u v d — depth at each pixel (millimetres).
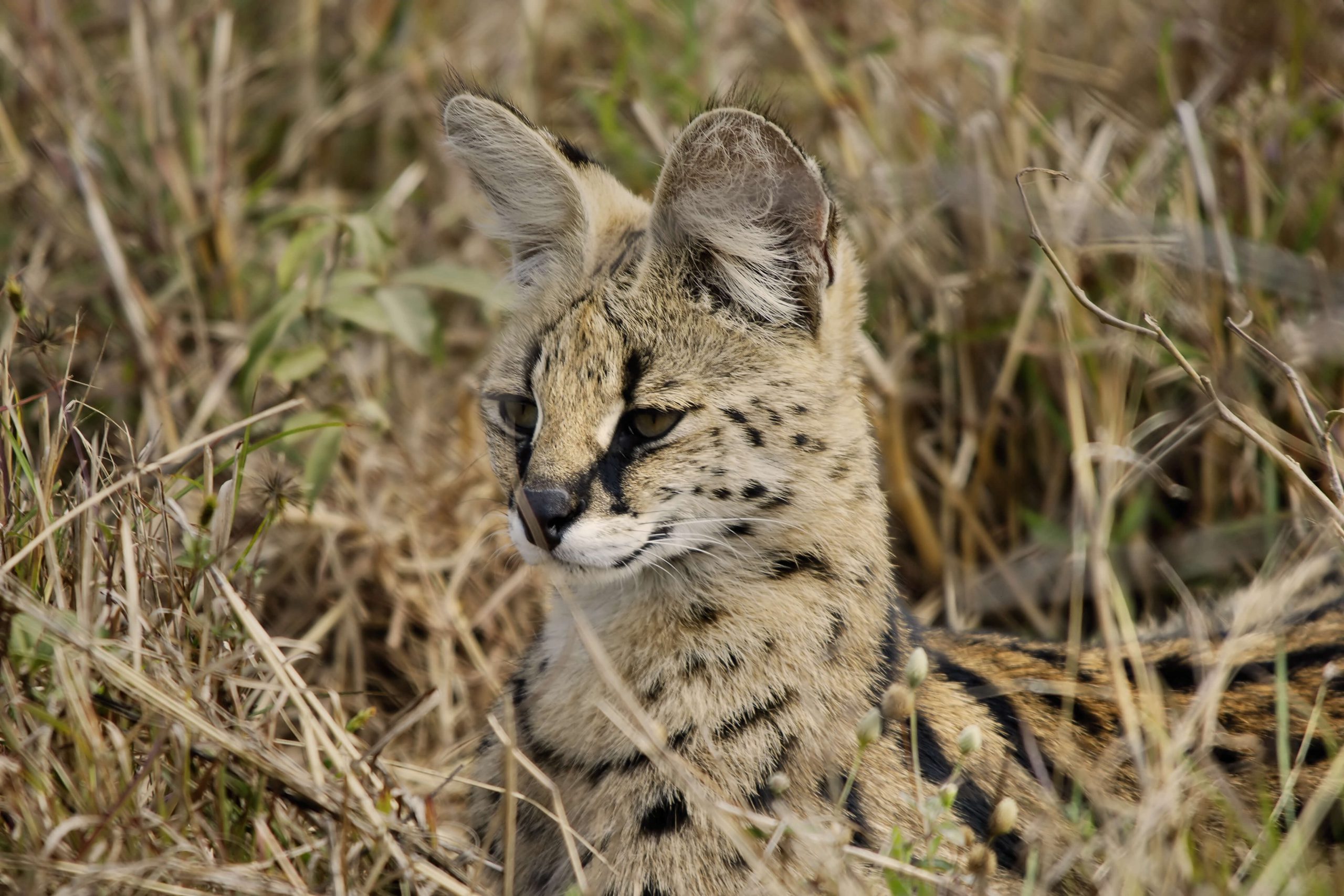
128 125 12258
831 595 7375
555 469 7164
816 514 7410
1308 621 8516
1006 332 10898
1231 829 7297
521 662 7977
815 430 7441
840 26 12773
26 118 12328
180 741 6570
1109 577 8883
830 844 6379
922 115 11844
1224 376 10109
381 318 10375
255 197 12234
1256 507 10297
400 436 11258
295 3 14086
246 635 7297
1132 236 10469
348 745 6988
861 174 11469
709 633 7281
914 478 11164
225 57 12750
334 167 13688
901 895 6496
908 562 10984
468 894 6582
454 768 8203
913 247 11250
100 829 6176
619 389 7352
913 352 11305
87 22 13359
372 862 6758
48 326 8430
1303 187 11109
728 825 6340
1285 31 11641
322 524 10148
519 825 7418
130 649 6699
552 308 7844
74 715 6551
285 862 6438
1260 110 11359
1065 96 12406
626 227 8172
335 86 13750
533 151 8188
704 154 7395
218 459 9867
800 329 7527
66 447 8609
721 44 13219
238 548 9531
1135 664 8078
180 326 11258
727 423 7332
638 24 13523
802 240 7461
